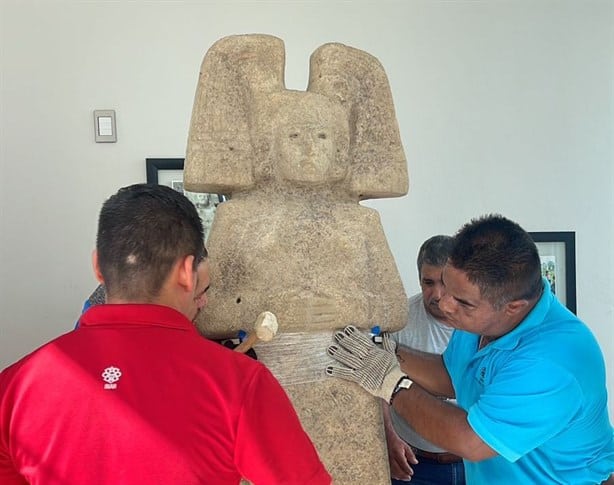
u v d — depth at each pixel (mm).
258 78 1365
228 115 1350
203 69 1354
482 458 1254
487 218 1319
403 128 2609
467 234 1284
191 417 792
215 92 1346
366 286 1322
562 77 2717
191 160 1320
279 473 826
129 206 886
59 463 769
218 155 1330
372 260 1354
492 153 2672
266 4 2504
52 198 2404
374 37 2578
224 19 2480
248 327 1244
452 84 2633
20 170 2383
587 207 2756
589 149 2748
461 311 1293
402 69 2600
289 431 848
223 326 1248
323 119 1317
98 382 794
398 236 2631
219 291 1264
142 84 2441
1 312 2379
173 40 2455
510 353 1307
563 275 2730
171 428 779
